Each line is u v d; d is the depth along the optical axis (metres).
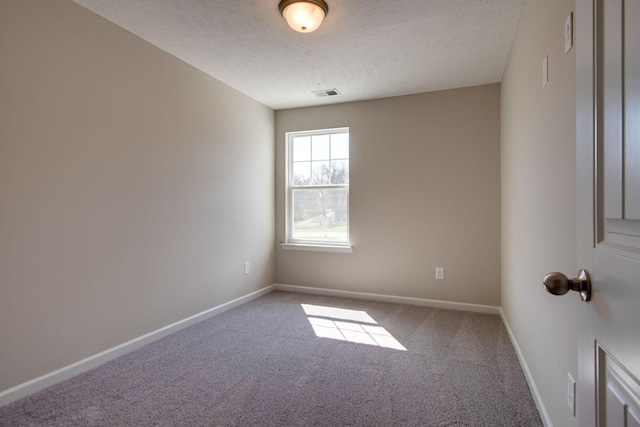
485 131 3.38
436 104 3.54
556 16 1.42
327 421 1.67
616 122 0.63
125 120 2.39
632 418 0.57
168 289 2.76
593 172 0.73
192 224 3.00
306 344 2.60
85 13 2.14
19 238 1.83
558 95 1.40
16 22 1.81
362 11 2.14
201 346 2.55
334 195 4.04
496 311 3.34
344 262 3.95
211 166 3.21
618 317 0.62
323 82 3.33
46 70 1.94
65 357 2.05
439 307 3.54
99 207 2.23
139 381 2.04
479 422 1.66
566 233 1.30
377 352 2.45
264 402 1.83
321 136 4.12
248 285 3.76
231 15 2.20
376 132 3.78
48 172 1.95
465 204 3.45
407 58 2.81
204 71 3.09
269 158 4.13
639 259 0.54
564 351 1.35
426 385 2.00
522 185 2.19
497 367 2.22
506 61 2.85
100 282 2.24
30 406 1.77
